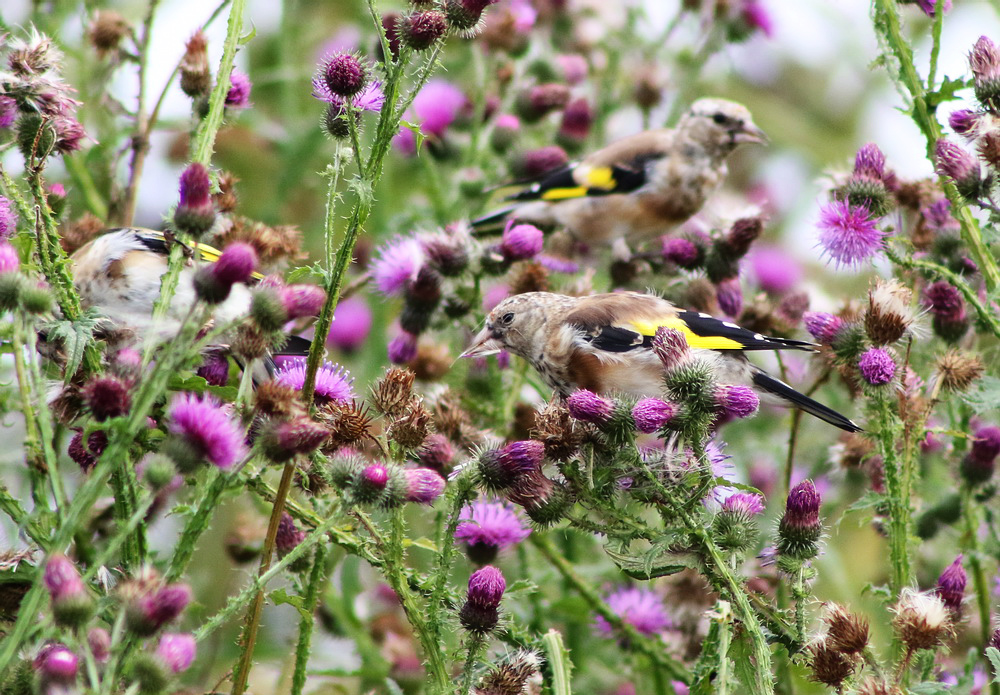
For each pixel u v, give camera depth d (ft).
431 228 36.42
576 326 27.86
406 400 21.45
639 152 39.86
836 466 29.17
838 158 45.21
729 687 18.15
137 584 15.20
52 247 19.63
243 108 26.53
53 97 21.74
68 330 18.01
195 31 26.09
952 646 26.37
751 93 47.83
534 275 30.73
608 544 20.36
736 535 19.75
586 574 28.27
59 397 19.45
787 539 20.24
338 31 44.21
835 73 46.88
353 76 20.58
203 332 22.20
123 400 17.94
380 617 29.96
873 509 26.17
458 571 31.60
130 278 25.50
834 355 25.08
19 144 21.56
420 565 31.81
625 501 22.00
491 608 19.31
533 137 42.16
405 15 19.77
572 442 20.80
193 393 18.24
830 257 24.77
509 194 38.37
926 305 26.76
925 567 28.86
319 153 40.09
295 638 26.94
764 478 33.22
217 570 30.12
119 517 18.65
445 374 30.40
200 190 17.95
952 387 23.95
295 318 18.40
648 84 42.86
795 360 32.53
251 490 20.62
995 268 23.53
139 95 28.35
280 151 39.32
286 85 39.91
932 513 27.86
